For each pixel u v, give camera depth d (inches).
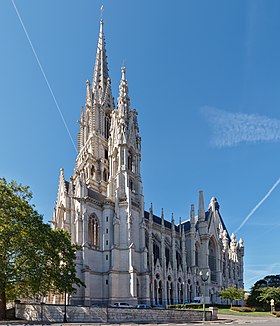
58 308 2271.2
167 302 4781.0
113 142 5002.5
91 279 3892.7
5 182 2429.9
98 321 2279.8
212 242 6594.5
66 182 4643.2
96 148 5354.3
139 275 4296.3
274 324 2112.5
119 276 4057.6
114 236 4190.5
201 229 6289.4
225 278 6811.0
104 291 3988.7
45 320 2265.0
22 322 2047.2
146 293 4212.6
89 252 3976.4
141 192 4842.5
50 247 2480.3
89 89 5821.9
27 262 2255.2
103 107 5698.8
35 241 2325.3
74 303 3577.8
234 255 7618.1
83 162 5260.8
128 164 4874.5
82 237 3922.2
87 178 5064.0
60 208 4463.6
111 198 4616.1
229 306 5103.3
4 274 2145.7
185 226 6397.6
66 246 2733.8
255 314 3804.1
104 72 6018.7
